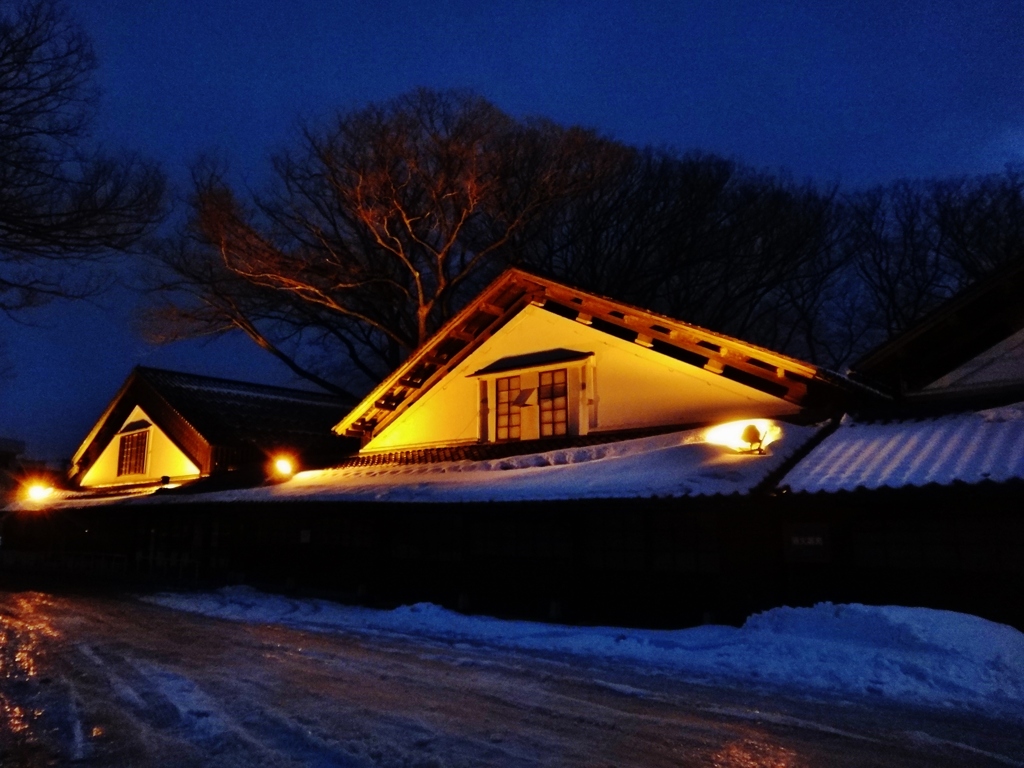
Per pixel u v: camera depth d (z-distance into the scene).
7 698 7.60
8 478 39.25
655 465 11.56
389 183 23.81
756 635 9.32
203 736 6.21
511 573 13.55
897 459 9.65
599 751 5.74
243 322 29.33
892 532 9.79
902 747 5.83
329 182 25.17
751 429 10.84
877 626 8.49
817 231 28.69
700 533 11.49
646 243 28.16
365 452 18.58
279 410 26.45
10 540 31.56
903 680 7.54
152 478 24.75
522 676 8.27
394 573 15.41
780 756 5.64
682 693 7.46
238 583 19.30
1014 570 8.93
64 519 28.39
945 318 11.22
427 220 25.31
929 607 9.38
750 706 6.97
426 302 27.08
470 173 23.97
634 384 14.20
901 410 11.40
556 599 12.83
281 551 18.52
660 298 29.34
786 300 30.80
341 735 6.12
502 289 16.08
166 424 24.42
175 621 13.04
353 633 11.48
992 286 10.86
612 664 8.88
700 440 12.06
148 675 8.51
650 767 5.41
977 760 5.55
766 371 12.80
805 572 10.29
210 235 24.92
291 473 19.16
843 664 8.01
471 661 9.12
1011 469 8.41
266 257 25.23
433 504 12.72
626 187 28.14
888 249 30.70
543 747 5.83
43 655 9.80
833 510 10.20
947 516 9.38
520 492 11.94
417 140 23.97
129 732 6.34
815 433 11.48
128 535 24.62
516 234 26.77
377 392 17.64
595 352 14.81
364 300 28.05
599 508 10.80
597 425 14.46
